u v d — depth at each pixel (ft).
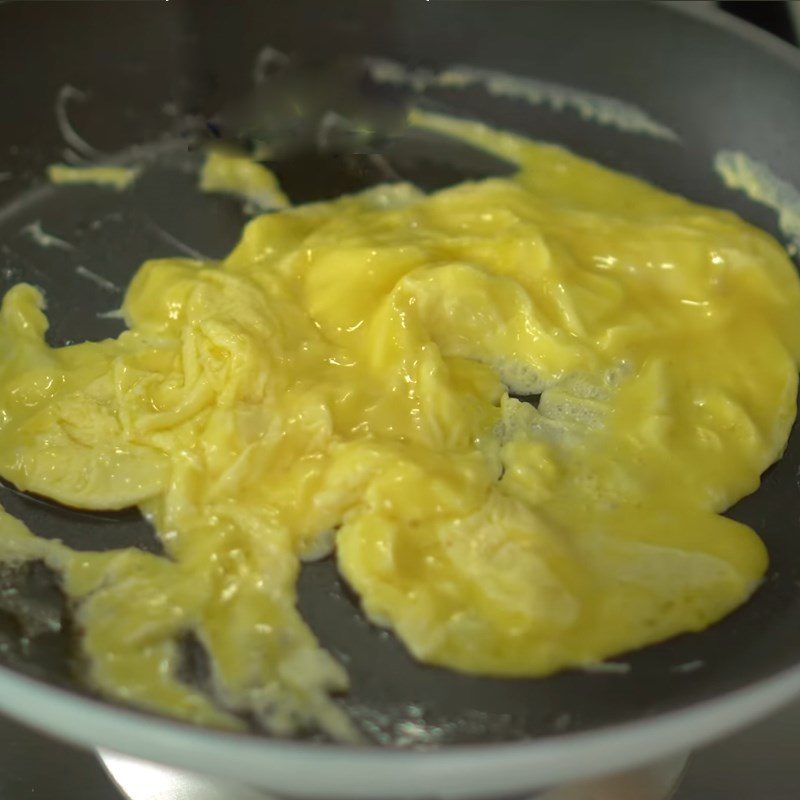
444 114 1.76
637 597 1.28
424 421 1.37
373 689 1.23
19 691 1.05
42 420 1.38
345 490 1.32
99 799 1.21
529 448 1.37
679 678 1.24
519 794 1.17
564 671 1.24
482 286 1.45
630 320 1.46
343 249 1.48
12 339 1.47
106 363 1.44
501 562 1.28
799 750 1.25
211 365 1.39
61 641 1.24
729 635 1.27
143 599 1.27
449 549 1.30
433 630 1.25
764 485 1.39
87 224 1.62
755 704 1.08
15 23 1.63
